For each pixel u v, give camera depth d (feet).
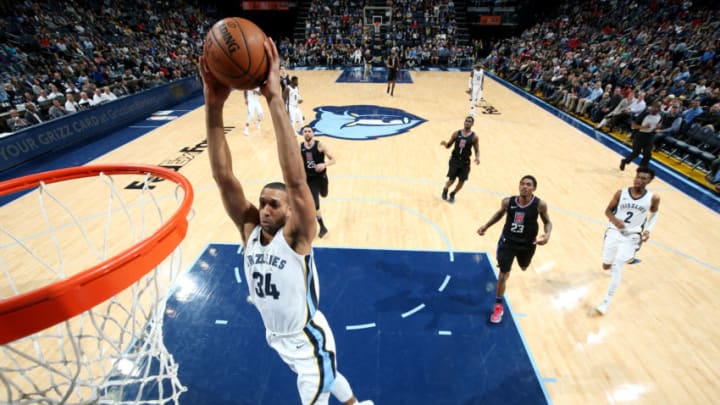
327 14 92.99
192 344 13.69
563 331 14.34
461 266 17.84
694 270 17.80
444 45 86.33
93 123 36.22
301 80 66.08
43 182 8.72
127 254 5.64
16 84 38.01
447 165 29.48
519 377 12.52
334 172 28.09
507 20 95.96
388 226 21.09
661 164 30.25
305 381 7.84
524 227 13.42
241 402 11.71
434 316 14.97
